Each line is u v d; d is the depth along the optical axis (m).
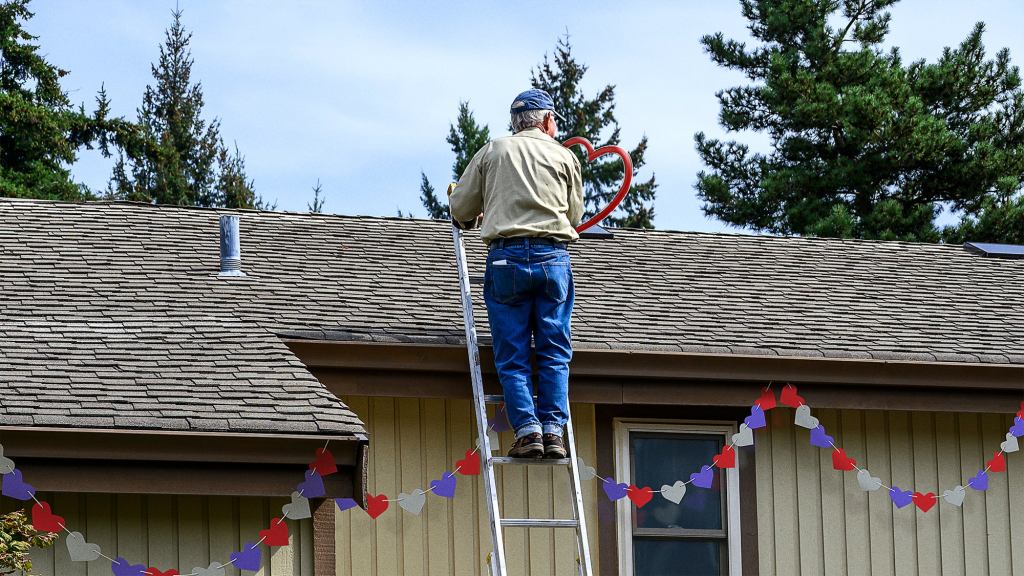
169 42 50.47
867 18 34.66
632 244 13.81
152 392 9.09
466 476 10.52
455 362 10.23
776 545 10.83
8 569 8.79
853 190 33.16
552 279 8.97
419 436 10.49
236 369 9.57
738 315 11.61
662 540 10.75
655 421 10.84
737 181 34.34
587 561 8.63
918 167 33.06
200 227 13.18
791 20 34.69
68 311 10.62
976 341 11.49
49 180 33.00
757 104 34.41
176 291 11.23
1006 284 13.62
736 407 10.95
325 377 10.16
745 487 10.86
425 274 12.19
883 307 12.34
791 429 11.03
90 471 8.66
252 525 9.20
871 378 10.83
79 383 9.13
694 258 13.51
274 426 8.73
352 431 8.81
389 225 13.77
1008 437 10.76
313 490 8.73
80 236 12.66
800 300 12.32
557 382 8.98
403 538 10.31
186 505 9.15
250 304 10.98
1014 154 32.69
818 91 32.88
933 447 11.24
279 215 13.79
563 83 43.19
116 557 9.00
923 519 11.12
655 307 11.62
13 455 8.45
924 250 14.81
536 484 10.61
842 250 14.45
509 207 9.02
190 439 8.70
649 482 10.80
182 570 9.05
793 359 10.62
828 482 11.02
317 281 11.75
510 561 10.44
